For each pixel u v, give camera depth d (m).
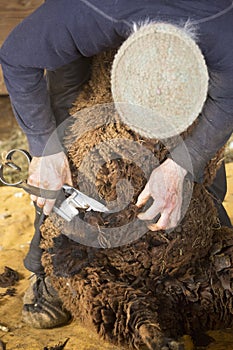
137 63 1.54
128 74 1.55
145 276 1.90
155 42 1.52
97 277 1.84
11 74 1.80
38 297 2.22
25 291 2.44
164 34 1.53
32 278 2.25
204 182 1.96
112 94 1.70
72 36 1.70
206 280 1.94
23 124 1.88
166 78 1.52
